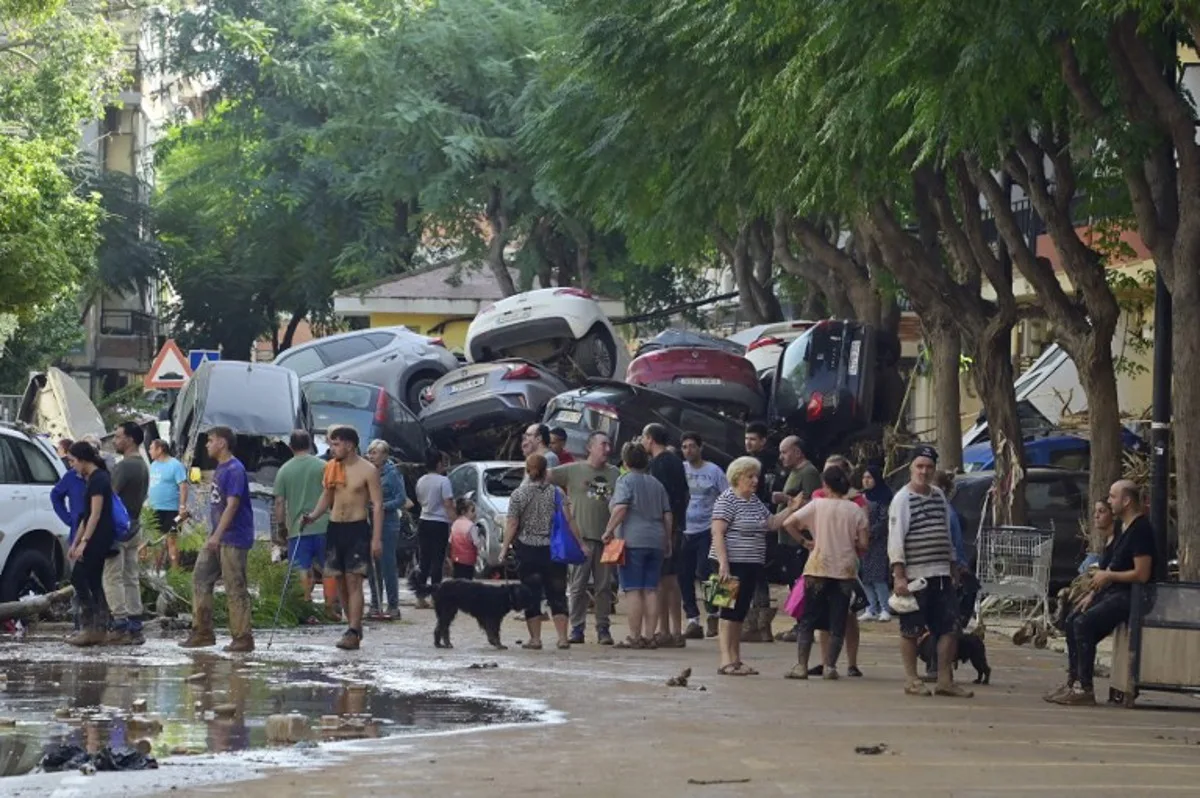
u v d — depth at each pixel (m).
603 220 61.47
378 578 39.53
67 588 35.06
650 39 44.56
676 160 52.16
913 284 44.41
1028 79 29.17
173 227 124.69
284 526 37.44
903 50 29.19
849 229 57.19
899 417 52.31
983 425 58.59
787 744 20.62
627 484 33.00
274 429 56.97
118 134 120.38
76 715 22.41
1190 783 18.42
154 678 26.97
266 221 113.19
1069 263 37.41
